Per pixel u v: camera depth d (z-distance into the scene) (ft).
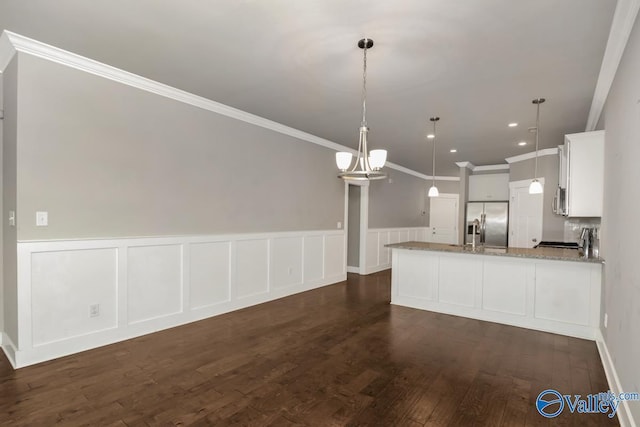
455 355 9.98
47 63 9.11
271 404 7.32
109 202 10.39
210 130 13.16
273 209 15.99
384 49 8.73
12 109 9.02
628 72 7.44
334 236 20.08
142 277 11.23
